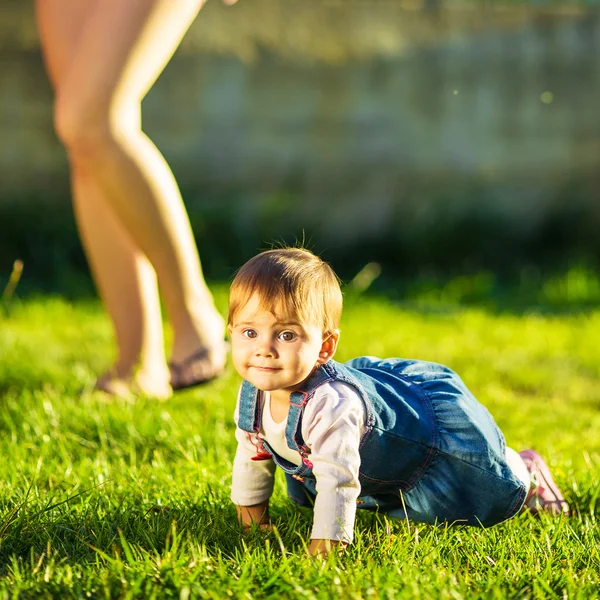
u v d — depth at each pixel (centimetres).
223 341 474
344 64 1162
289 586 236
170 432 399
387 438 285
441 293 1006
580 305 966
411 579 243
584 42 1180
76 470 349
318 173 1166
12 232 1016
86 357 595
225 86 1144
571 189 1178
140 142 430
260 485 298
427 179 1180
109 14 415
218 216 1096
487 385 562
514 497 299
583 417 486
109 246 470
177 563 246
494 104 1180
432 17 1170
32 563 252
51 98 1093
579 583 251
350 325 759
